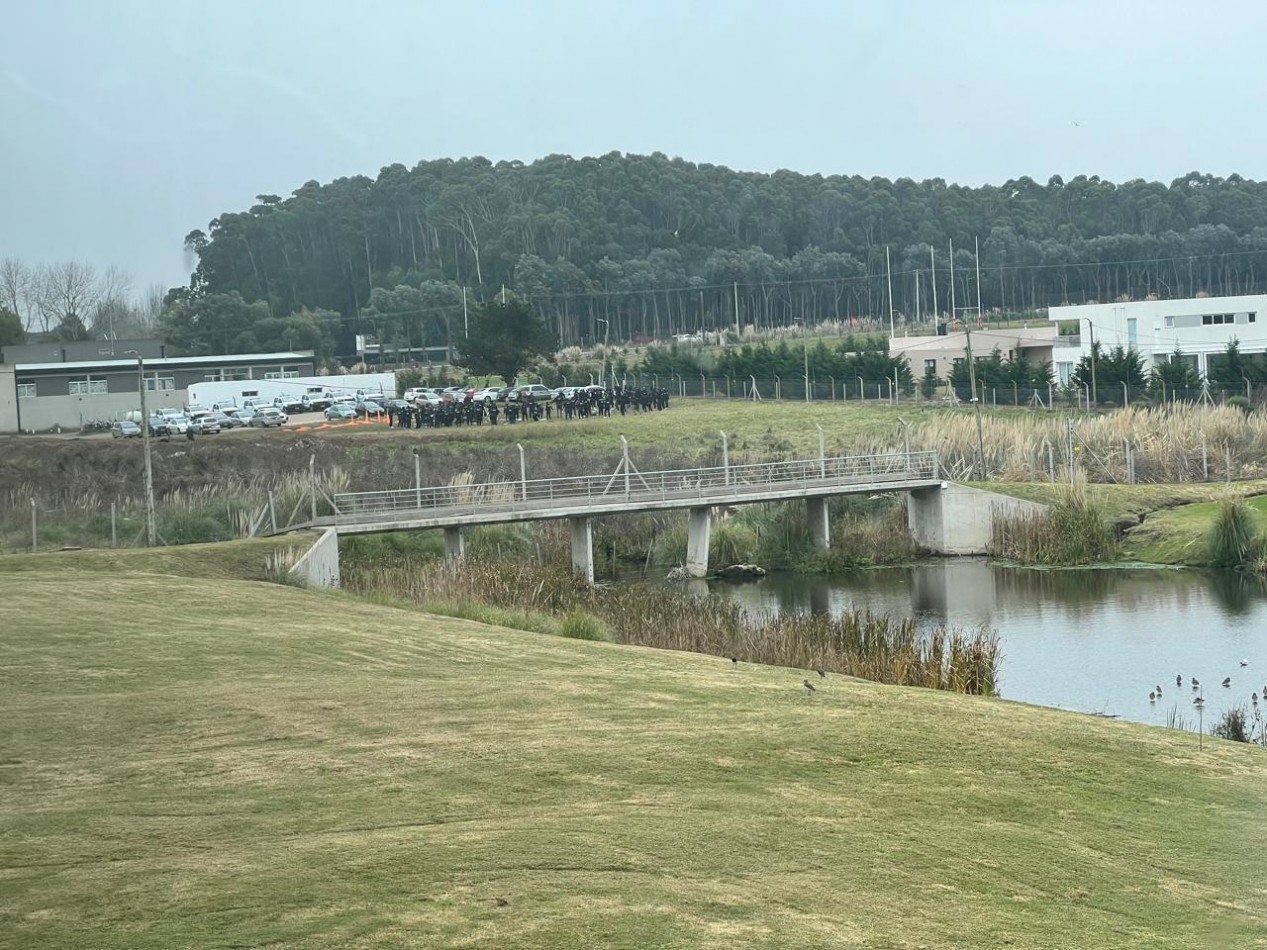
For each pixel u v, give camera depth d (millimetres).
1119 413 68062
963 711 20719
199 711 18594
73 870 11836
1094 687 30703
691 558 54438
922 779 16516
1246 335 94125
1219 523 49469
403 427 83000
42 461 66312
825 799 15320
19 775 15367
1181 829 15539
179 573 36875
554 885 11680
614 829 13516
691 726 18500
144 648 23469
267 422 89125
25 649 22891
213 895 11164
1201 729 25984
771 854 13141
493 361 105500
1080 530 52656
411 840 12875
